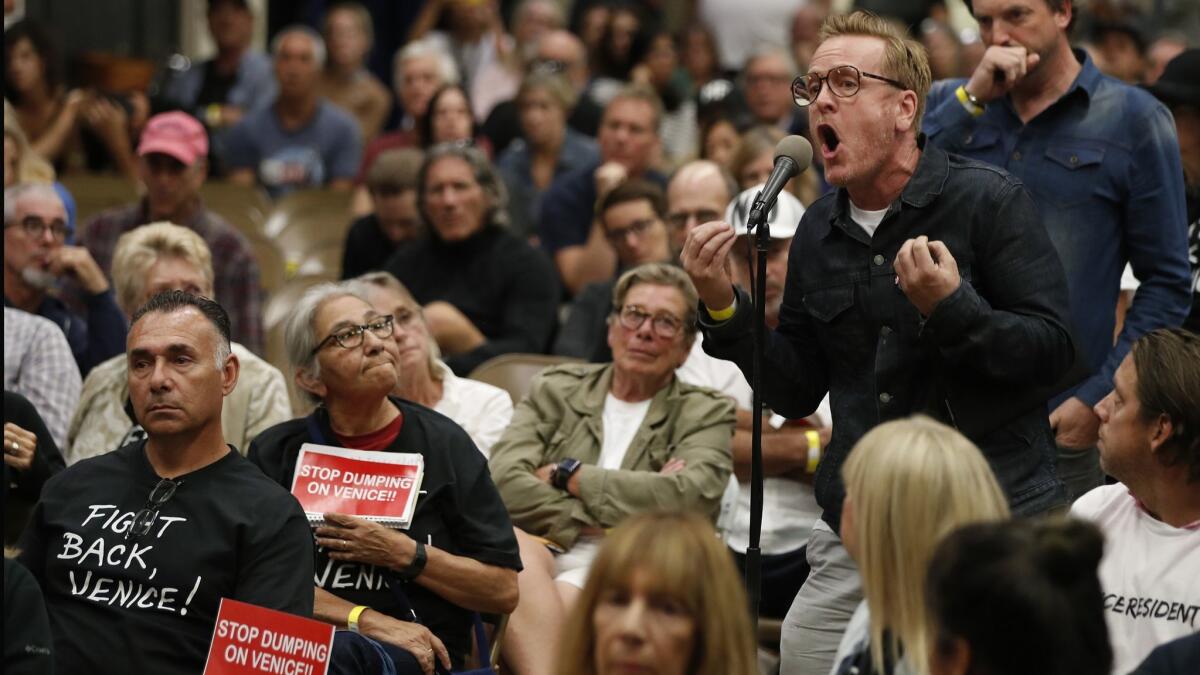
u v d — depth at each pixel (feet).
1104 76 18.83
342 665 16.49
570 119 40.42
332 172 40.68
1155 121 18.44
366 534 17.49
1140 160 18.38
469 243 28.30
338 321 18.03
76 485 16.83
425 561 17.54
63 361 22.77
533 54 46.16
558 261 33.12
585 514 20.25
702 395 21.03
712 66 50.60
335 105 45.42
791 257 16.42
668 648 11.10
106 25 50.03
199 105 44.75
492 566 17.95
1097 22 45.34
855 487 11.96
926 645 11.55
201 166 28.30
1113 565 14.96
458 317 27.37
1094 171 18.44
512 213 35.70
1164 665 12.66
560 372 21.67
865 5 48.60
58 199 24.21
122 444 20.84
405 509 17.78
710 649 11.10
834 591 16.19
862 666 12.03
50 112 37.32
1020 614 10.19
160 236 22.67
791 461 20.88
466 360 26.81
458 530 18.08
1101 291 18.54
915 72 15.38
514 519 20.51
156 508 16.40
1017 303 15.19
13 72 36.65
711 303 15.71
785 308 16.61
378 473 18.01
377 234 31.83
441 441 18.28
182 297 16.72
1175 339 14.76
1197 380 14.47
